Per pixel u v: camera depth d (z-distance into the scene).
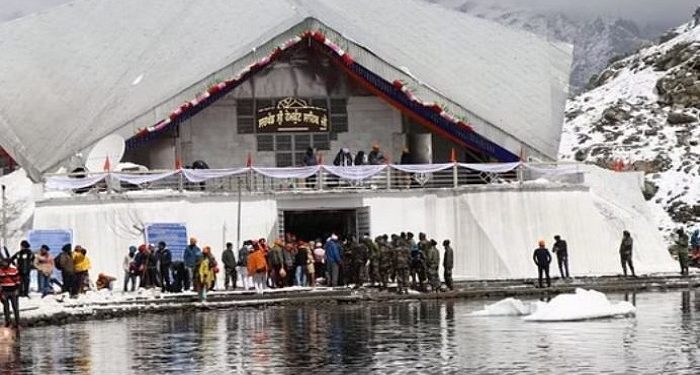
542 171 88.50
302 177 85.50
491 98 101.44
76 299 70.06
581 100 142.88
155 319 64.19
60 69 102.81
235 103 95.19
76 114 96.56
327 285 79.81
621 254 83.31
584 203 87.44
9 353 49.00
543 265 78.50
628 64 150.25
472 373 41.16
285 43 93.38
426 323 58.12
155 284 76.62
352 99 96.75
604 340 49.28
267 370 42.94
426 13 111.00
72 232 80.62
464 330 54.41
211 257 72.12
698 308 63.16
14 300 57.38
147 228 79.94
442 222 86.44
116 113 92.12
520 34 112.19
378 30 104.88
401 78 94.31
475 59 106.44
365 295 74.94
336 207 85.25
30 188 91.50
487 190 85.94
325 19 96.12
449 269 77.38
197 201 82.94
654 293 75.50
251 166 86.12
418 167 86.50
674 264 91.81
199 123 94.50
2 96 101.12
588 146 127.19
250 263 77.06
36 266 71.81
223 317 64.44
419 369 42.34
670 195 115.44
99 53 103.56
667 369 41.00
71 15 109.69
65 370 43.88
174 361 45.84
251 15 100.00
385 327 56.59
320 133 96.44
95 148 87.25
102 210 81.50
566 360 43.62
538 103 102.88
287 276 80.12
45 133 95.81
